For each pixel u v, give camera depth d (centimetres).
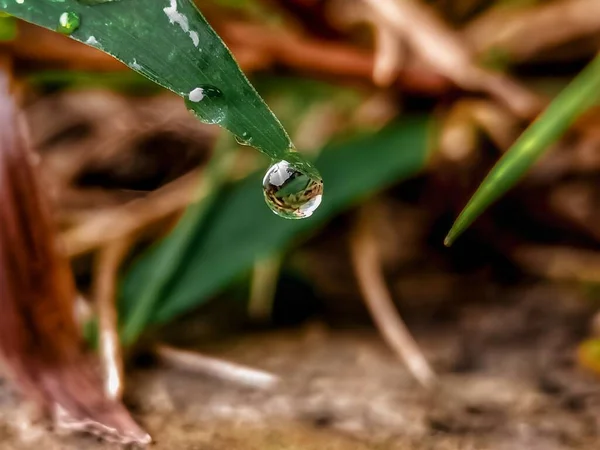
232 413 16
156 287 18
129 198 25
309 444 16
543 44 25
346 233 24
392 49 21
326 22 23
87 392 16
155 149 26
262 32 21
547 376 18
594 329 19
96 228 21
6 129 17
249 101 14
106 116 26
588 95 17
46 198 17
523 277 23
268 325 20
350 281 23
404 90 22
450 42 22
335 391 17
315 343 19
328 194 19
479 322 19
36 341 16
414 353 18
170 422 16
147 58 14
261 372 17
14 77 19
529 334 19
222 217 19
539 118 17
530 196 24
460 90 22
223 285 18
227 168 20
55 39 19
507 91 22
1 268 16
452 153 23
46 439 16
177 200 22
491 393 17
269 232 19
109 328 17
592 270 23
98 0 14
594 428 16
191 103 14
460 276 23
